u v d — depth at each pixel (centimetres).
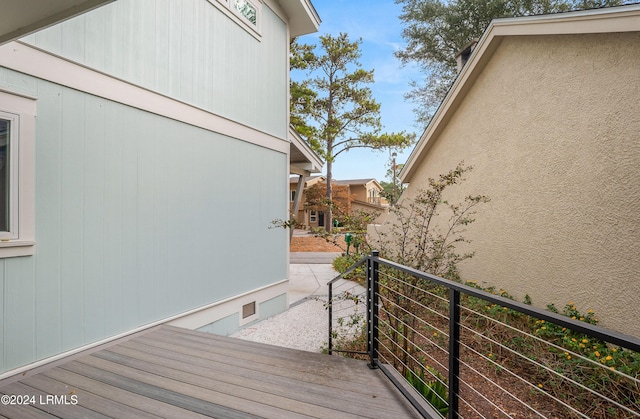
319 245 1708
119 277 324
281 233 604
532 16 423
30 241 255
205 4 438
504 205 508
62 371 258
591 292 368
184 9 406
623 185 337
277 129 595
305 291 752
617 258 341
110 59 319
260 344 318
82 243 293
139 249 345
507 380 303
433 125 686
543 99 437
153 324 357
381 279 361
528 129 462
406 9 1439
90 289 298
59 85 278
